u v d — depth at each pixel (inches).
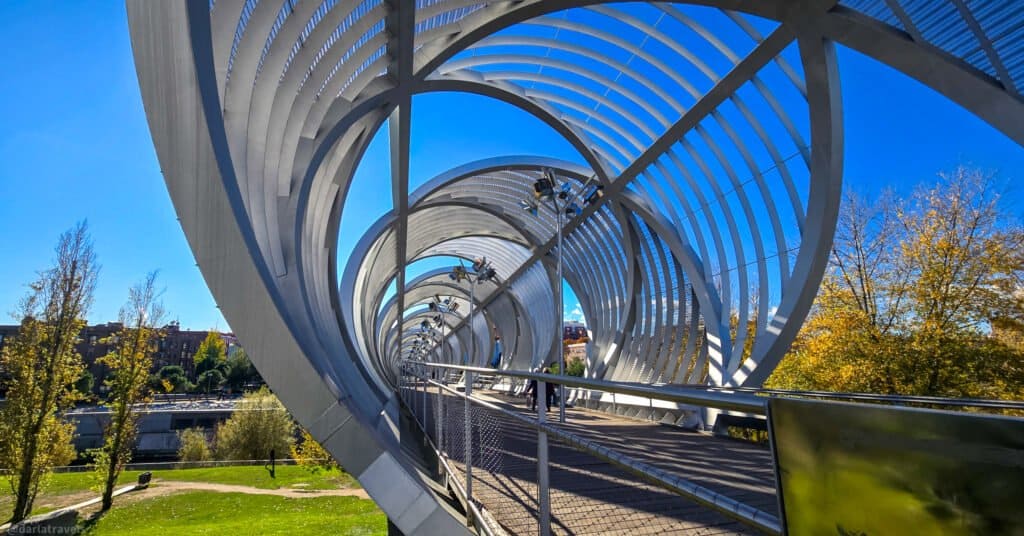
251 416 1428.4
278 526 578.2
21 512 711.7
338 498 814.5
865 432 27.1
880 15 316.8
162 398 2453.2
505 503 152.9
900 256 608.4
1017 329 526.0
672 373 683.4
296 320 189.9
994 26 264.7
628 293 831.1
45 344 767.7
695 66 455.2
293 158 234.7
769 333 469.4
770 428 35.4
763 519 38.4
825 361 620.7
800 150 430.6
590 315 1047.0
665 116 534.6
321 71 250.7
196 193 82.6
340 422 96.3
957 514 21.9
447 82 487.5
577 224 874.1
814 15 338.3
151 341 896.9
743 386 469.7
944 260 561.9
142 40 79.4
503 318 1657.2
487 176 863.1
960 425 21.9
